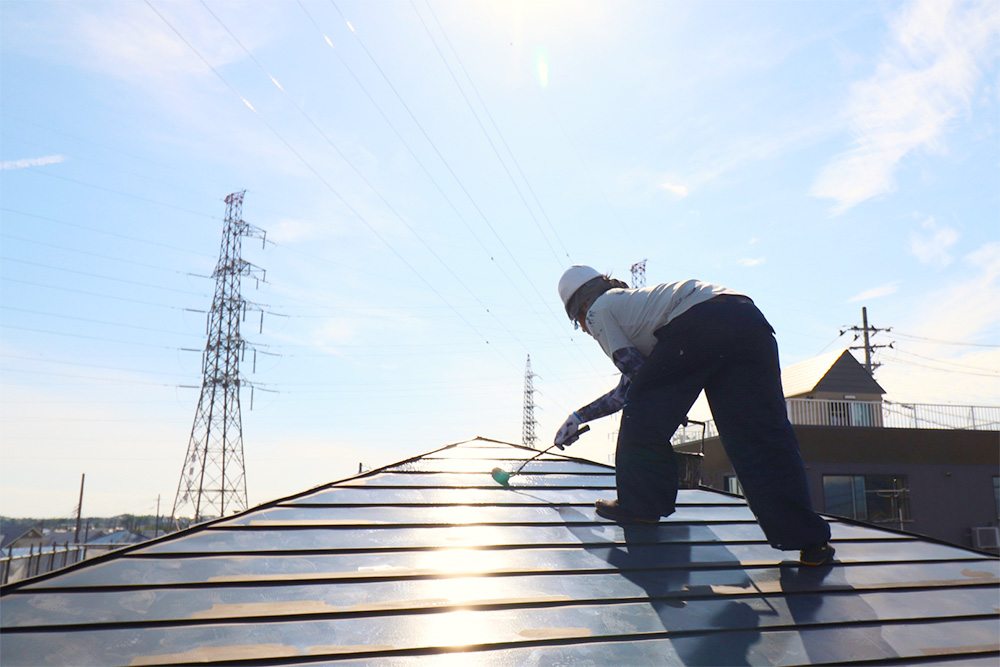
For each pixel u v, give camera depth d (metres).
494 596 1.96
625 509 2.84
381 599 1.88
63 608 1.68
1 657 1.44
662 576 2.24
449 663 1.56
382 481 3.31
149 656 1.49
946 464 19.50
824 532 2.45
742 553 2.54
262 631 1.65
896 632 1.94
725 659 1.69
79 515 46.44
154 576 1.91
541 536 2.57
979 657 1.84
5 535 52.94
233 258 33.78
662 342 2.68
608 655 1.66
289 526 2.46
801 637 1.85
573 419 3.14
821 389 22.45
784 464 2.50
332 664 1.52
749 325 2.58
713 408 2.66
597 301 2.93
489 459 4.08
